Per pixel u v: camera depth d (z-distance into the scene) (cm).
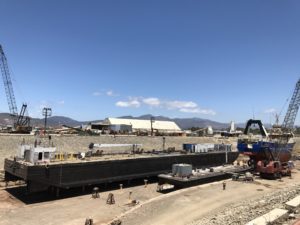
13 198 5453
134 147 8869
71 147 10225
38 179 5384
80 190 6231
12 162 5909
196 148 9762
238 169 8238
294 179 7800
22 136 9975
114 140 12256
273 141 9250
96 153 7662
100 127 18012
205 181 6819
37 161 5819
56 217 4478
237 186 6431
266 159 8544
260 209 3703
